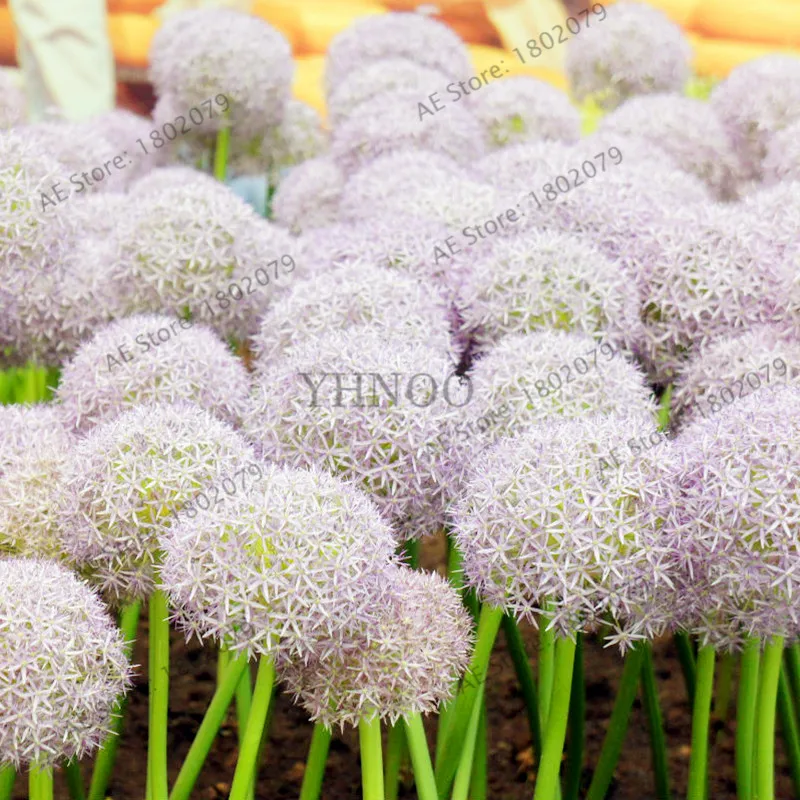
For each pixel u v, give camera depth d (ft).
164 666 3.37
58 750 2.90
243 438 3.33
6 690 2.81
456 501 3.22
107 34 8.09
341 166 5.35
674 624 3.12
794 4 8.28
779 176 4.47
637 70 5.81
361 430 3.15
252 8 8.50
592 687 4.99
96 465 3.12
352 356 3.23
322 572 2.77
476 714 3.38
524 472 2.96
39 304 3.97
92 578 3.24
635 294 3.70
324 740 3.45
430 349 3.42
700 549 2.89
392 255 3.90
